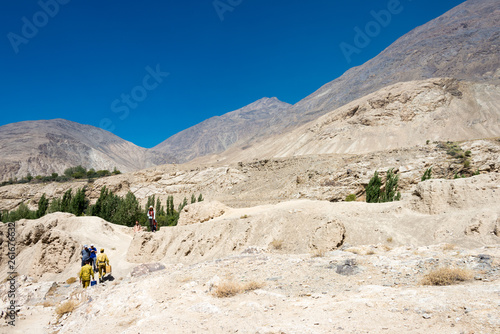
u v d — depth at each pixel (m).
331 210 26.81
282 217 26.00
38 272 31.58
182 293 11.04
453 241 18.75
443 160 91.00
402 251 13.97
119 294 12.41
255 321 7.81
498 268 9.21
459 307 6.59
